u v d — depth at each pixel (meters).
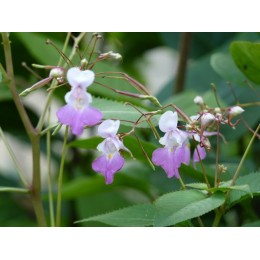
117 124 0.56
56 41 0.75
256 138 0.76
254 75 0.66
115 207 0.77
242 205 0.67
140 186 0.73
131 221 0.58
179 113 0.57
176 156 0.56
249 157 0.78
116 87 0.72
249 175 0.58
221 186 0.57
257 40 0.79
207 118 0.57
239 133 0.71
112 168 0.56
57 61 0.72
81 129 0.54
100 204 0.77
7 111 0.80
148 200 0.78
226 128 0.71
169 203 0.55
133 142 0.61
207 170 0.63
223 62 0.71
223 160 0.72
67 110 0.55
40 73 0.79
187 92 0.70
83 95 0.55
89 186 0.72
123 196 0.78
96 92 0.70
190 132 0.57
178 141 0.56
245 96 0.74
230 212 0.74
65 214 0.80
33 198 0.60
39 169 0.60
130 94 0.56
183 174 0.68
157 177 0.72
